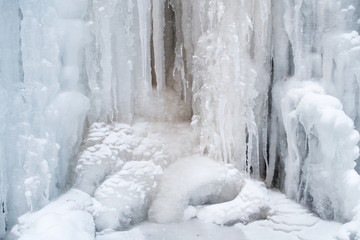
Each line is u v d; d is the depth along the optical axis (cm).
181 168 604
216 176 591
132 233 521
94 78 588
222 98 603
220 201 603
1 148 481
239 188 596
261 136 645
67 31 546
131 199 548
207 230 536
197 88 655
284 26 593
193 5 647
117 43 602
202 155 637
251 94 607
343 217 511
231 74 607
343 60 545
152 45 723
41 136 515
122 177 560
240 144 623
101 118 604
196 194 587
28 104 506
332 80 564
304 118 545
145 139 613
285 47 602
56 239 409
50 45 519
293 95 567
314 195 551
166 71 738
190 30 672
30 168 500
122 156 580
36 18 508
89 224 491
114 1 571
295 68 583
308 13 569
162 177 592
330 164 523
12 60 507
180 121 700
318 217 541
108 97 598
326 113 514
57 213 475
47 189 507
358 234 449
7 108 493
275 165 651
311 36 574
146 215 571
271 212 561
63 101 534
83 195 537
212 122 629
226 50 605
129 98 623
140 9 594
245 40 607
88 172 551
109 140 579
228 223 555
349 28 558
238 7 601
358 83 550
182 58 702
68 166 564
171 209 564
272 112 628
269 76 627
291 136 569
